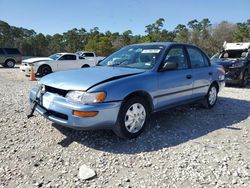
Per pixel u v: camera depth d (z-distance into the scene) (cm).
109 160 382
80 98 394
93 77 430
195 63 594
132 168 362
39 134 468
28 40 6712
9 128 493
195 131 504
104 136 460
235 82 1141
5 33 6994
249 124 559
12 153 401
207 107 659
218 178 341
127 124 436
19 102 696
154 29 6675
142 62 511
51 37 7050
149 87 459
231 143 452
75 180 335
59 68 1638
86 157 390
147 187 320
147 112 469
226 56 1316
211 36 5456
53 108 418
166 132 491
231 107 702
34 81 1266
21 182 330
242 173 353
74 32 7006
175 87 516
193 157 394
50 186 322
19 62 2542
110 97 404
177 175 346
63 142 437
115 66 522
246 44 1311
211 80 637
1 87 1004
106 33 6938
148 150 414
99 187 320
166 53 514
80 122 390
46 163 374
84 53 2295
